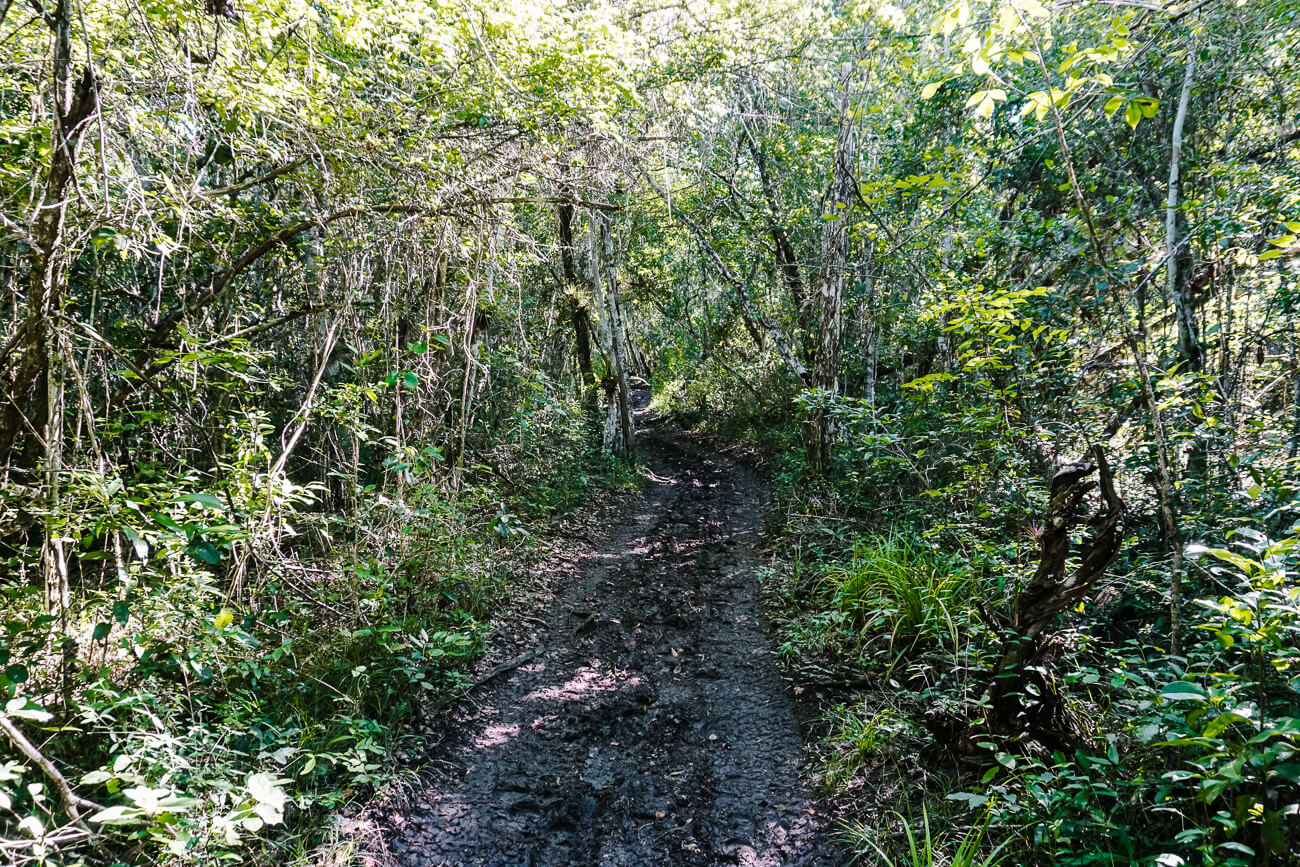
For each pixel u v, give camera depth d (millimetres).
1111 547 3322
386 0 4277
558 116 5707
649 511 11234
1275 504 4191
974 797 3025
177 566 3783
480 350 8320
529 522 8844
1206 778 2186
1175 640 3270
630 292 17500
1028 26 3076
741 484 13242
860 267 8633
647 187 11031
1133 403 5219
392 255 6094
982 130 7535
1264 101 5906
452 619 5777
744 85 10148
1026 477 5379
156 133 4184
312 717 4121
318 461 6672
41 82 3555
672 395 23609
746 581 7652
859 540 7004
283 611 4379
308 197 5062
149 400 4957
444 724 4598
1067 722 3572
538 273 11812
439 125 5148
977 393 5668
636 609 6883
